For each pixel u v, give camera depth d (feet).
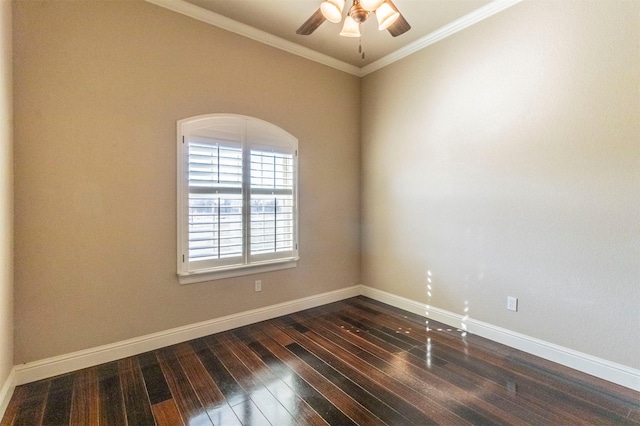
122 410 6.08
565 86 7.57
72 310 7.45
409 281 11.60
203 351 8.46
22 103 6.79
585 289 7.36
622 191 6.82
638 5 6.54
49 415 5.93
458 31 9.76
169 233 8.74
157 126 8.48
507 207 8.73
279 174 10.91
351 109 13.09
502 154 8.80
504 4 8.57
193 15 9.00
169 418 5.86
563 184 7.66
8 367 6.43
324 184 12.30
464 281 9.84
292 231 11.28
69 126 7.32
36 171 6.97
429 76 10.69
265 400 6.37
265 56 10.51
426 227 10.94
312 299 12.02
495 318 9.07
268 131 10.56
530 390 6.68
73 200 7.41
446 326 10.18
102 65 7.70
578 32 7.34
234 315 10.03
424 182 10.97
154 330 8.57
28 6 6.84
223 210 9.61
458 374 7.30
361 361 7.90
